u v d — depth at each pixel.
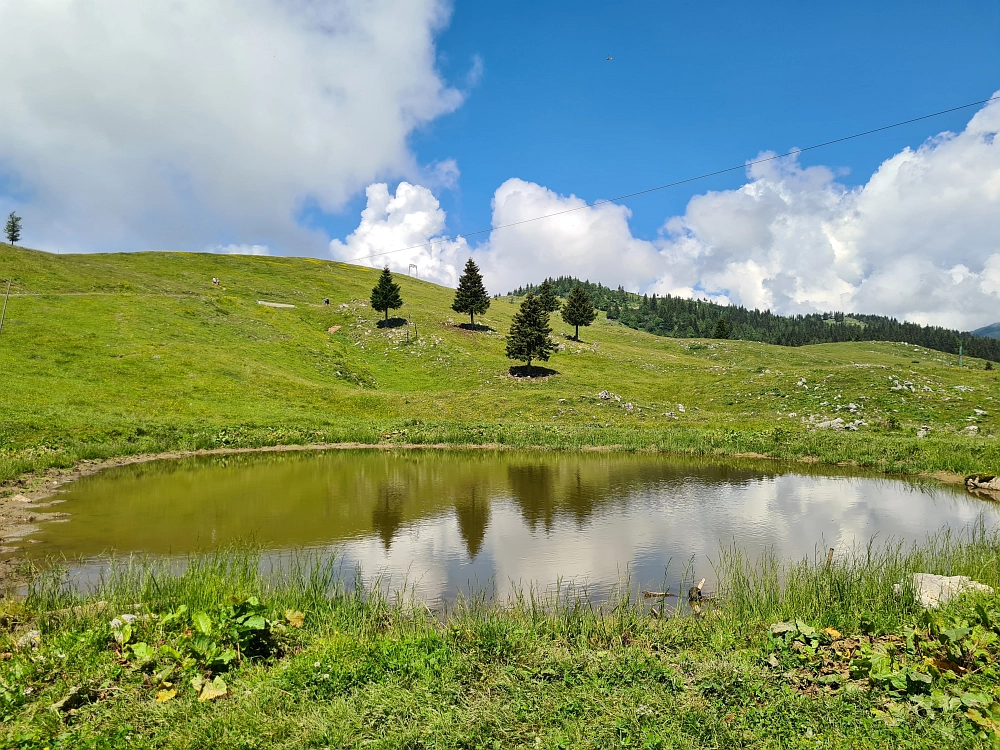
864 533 16.47
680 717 5.92
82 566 13.23
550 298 109.75
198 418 41.62
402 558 14.12
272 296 99.06
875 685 6.57
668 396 59.38
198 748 5.59
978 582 9.96
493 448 37.25
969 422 40.06
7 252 80.00
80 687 6.65
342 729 5.74
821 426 42.22
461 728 5.77
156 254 119.75
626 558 14.08
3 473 22.64
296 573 11.78
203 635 7.55
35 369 44.47
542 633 8.70
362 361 76.50
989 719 5.61
